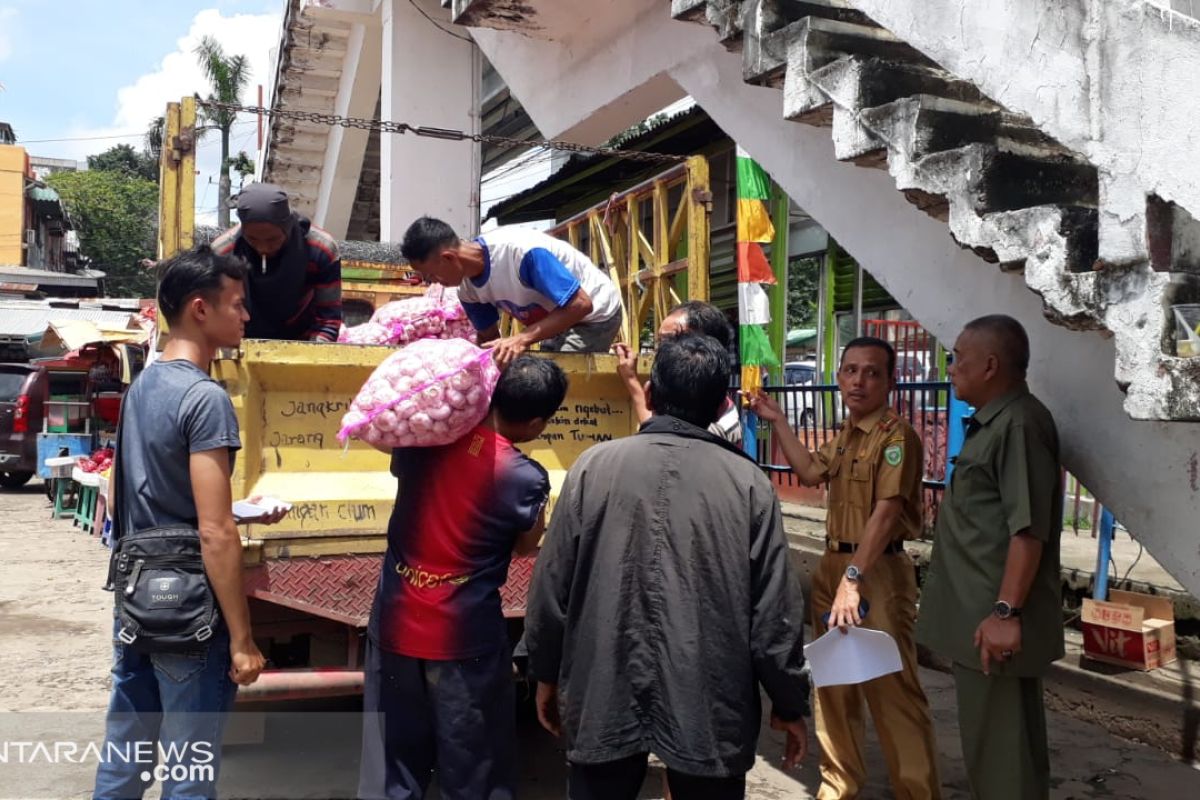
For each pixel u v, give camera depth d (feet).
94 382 40.29
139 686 9.16
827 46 12.17
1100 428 10.41
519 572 12.50
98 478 33.22
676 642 7.84
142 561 8.69
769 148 15.65
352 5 30.58
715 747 7.79
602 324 13.53
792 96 12.31
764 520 8.05
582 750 7.95
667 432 8.41
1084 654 15.93
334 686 11.60
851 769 12.22
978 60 9.89
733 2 13.82
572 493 8.40
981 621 10.09
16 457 46.26
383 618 9.62
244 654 8.89
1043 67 9.23
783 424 13.01
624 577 8.05
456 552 9.43
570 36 22.13
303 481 11.46
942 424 19.70
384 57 29.19
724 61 16.78
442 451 9.57
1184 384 8.13
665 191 16.49
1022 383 10.37
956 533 10.43
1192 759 14.01
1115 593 16.55
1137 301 8.50
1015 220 9.55
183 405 8.77
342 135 34.91
